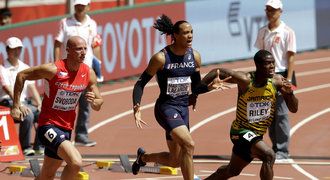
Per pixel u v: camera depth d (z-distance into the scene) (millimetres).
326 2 69500
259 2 63969
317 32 68750
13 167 31266
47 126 24297
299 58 65188
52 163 24562
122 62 54000
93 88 25078
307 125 41219
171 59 25875
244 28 62844
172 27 25969
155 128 40875
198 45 59750
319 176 30359
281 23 32438
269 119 25359
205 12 60094
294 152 35156
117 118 43625
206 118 43344
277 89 25422
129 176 30469
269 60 24688
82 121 36688
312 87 53062
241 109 25188
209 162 33125
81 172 29938
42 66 24297
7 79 34812
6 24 46156
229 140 37844
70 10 54844
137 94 26078
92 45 36250
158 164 31375
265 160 24641
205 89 25562
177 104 26141
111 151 35719
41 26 48438
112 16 52938
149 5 55688
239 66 60344
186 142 25438
